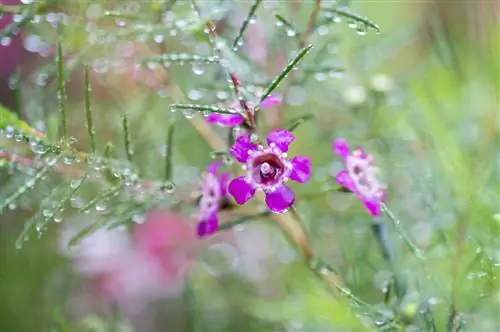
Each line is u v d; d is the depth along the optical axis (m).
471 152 0.41
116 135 0.43
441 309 0.37
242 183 0.34
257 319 0.42
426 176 0.39
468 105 0.42
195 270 0.43
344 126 0.43
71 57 0.39
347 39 0.43
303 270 0.41
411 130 0.42
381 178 0.40
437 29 0.43
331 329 0.39
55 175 0.39
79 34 0.38
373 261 0.40
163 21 0.38
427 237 0.39
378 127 0.42
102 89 0.43
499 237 0.37
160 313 0.45
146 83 0.41
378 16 0.47
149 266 0.45
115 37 0.37
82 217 0.43
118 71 0.40
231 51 0.36
